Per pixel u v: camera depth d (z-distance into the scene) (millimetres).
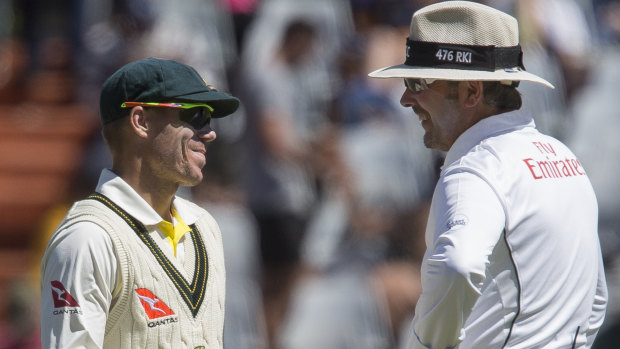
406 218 23875
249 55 30625
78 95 34344
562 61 28641
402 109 27750
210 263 11570
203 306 11195
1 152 32469
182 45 30312
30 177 31812
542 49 28594
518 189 10555
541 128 27297
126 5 31891
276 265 25781
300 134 26828
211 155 26156
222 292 11625
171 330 10820
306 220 26062
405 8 30250
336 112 27766
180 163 11125
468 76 11016
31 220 31016
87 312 10336
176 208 11586
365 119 27391
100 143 28953
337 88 28172
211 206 25859
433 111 11492
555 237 10648
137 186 11164
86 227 10547
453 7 11258
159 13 31531
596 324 11695
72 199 29000
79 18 36281
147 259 10789
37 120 34188
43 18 37594
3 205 31031
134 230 10844
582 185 11273
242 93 27078
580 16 30688
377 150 26562
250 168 26406
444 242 10227
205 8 31859
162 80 10992
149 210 10992
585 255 10977
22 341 24734
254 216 26125
